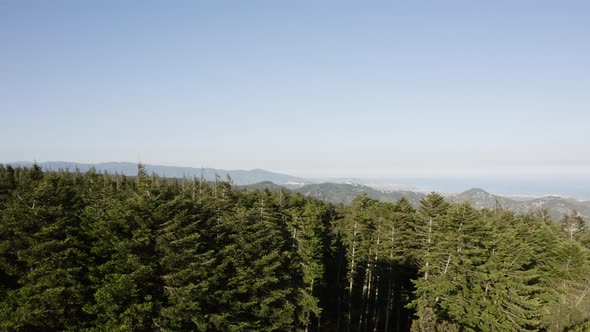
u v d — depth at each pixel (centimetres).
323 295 5334
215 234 3100
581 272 4012
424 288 3431
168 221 2614
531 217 6544
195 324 2673
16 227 2328
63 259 2298
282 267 3434
